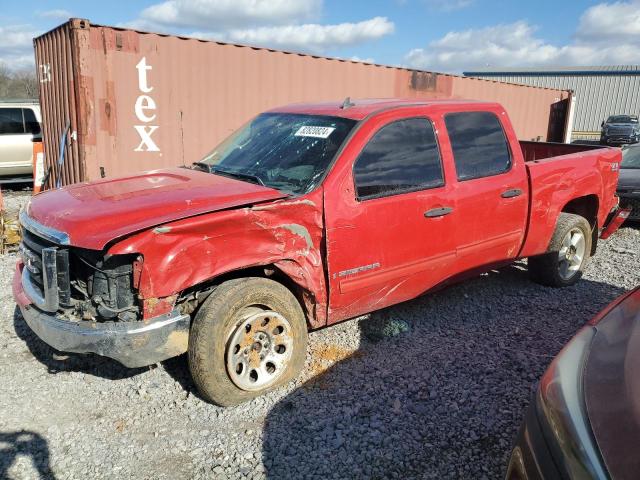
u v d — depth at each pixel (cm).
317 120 419
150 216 302
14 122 1236
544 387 200
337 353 407
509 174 465
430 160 414
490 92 1438
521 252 497
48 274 307
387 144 391
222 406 337
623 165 968
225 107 888
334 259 361
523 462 188
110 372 380
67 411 333
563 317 484
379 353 409
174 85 822
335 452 297
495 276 591
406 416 329
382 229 380
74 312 319
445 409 337
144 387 360
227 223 313
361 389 359
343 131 387
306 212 345
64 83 789
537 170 488
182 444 303
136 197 336
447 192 416
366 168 377
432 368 388
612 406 172
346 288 372
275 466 285
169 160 841
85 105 741
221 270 314
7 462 285
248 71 904
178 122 838
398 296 412
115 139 782
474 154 445
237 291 325
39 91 925
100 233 290
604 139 3325
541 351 417
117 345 297
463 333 447
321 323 376
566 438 169
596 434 164
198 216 306
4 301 500
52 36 805
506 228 470
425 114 419
